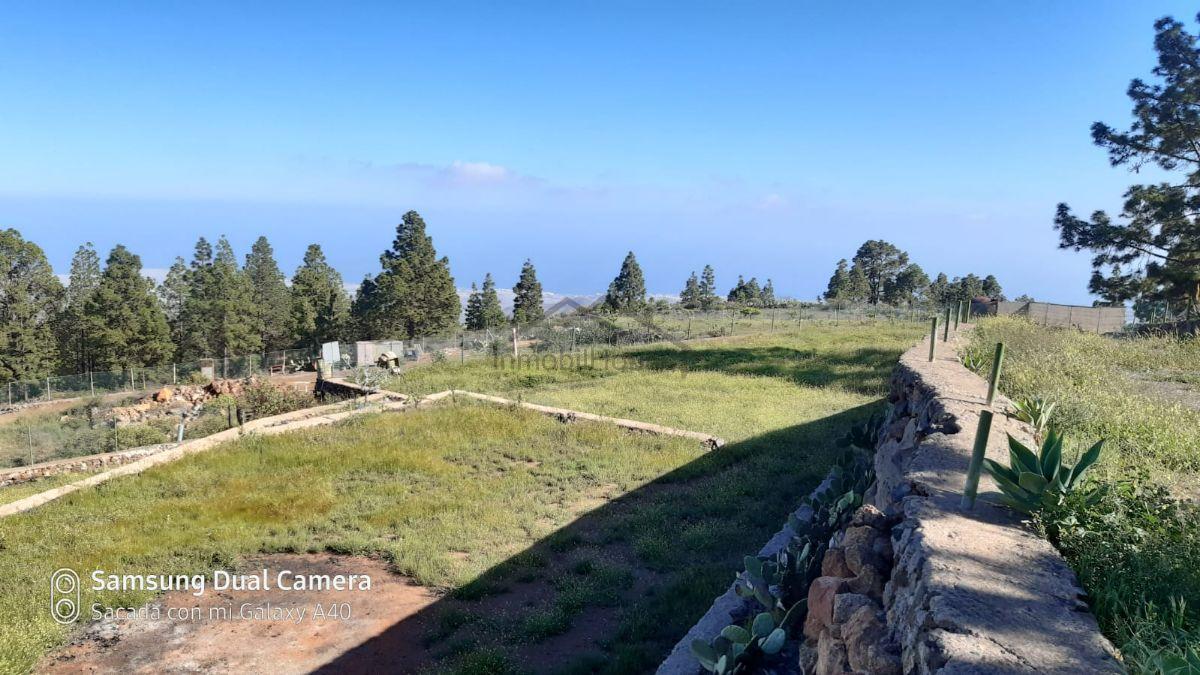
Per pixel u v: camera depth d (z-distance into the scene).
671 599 6.44
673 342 28.12
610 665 5.37
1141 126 25.41
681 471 10.55
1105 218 26.84
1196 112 23.75
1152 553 3.08
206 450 12.39
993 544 3.05
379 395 17.75
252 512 9.24
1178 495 4.68
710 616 5.20
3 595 6.84
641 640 5.78
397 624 6.34
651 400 16.14
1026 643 2.30
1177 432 6.19
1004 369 8.62
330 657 5.83
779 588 4.95
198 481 10.72
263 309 55.16
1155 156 25.33
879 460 6.76
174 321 52.56
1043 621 2.44
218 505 9.51
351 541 8.12
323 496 9.80
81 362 43.97
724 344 26.28
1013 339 12.00
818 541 5.30
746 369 20.25
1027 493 3.44
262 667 5.70
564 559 7.66
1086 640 2.34
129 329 42.53
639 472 10.67
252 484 10.53
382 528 8.68
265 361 32.34
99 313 42.06
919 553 2.97
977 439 3.41
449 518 8.85
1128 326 22.05
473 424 13.84
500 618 6.34
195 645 6.04
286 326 54.56
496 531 8.43
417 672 5.57
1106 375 9.13
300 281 53.72
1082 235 27.23
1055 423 6.21
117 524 8.86
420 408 15.66
